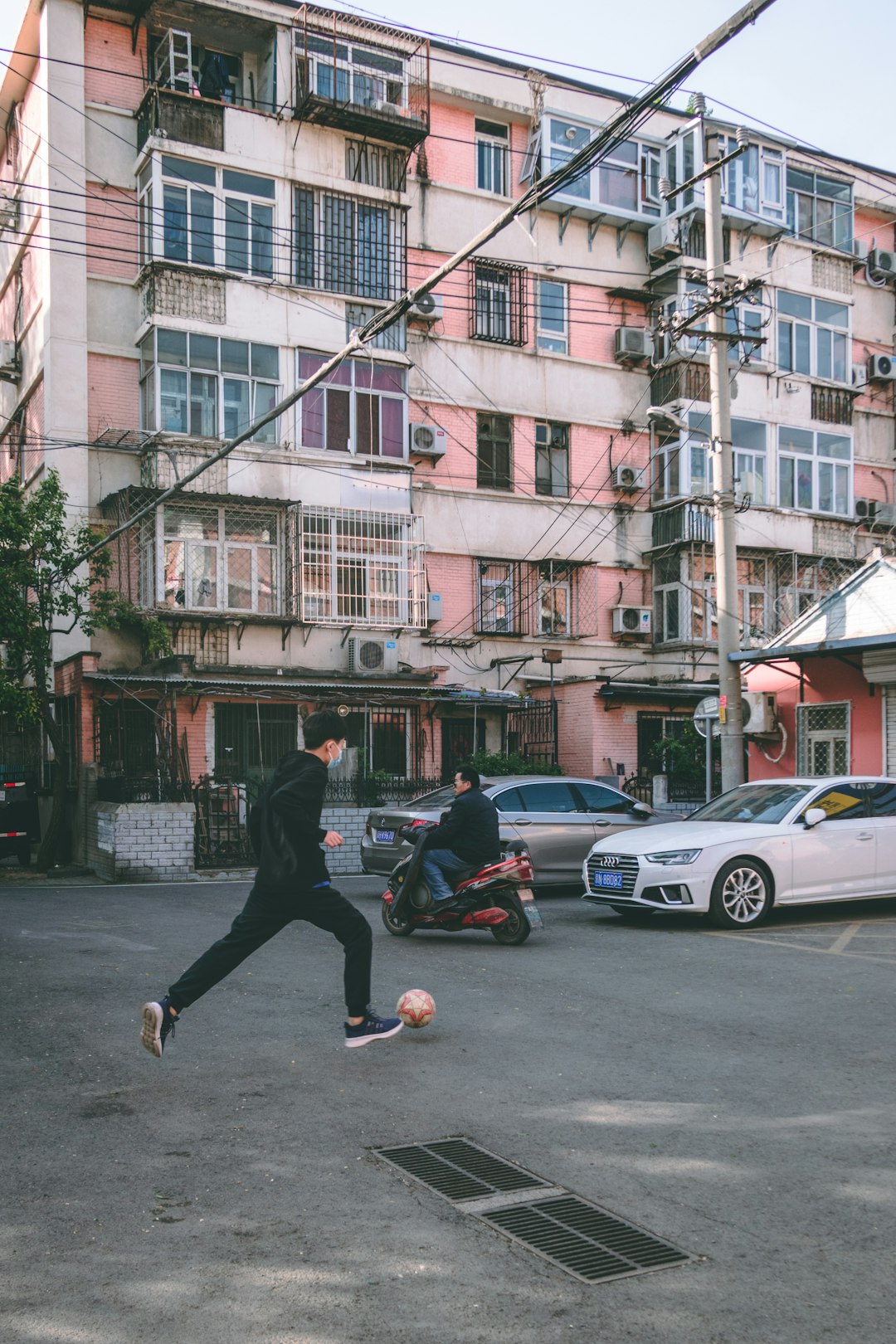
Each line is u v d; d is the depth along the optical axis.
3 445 25.81
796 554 27.33
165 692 20.17
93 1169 4.53
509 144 26.30
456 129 25.56
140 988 8.10
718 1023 7.03
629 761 24.45
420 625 23.00
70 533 18.50
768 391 27.89
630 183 27.34
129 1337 3.24
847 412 29.22
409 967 9.04
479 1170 4.53
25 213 23.66
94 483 21.17
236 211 21.92
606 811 14.48
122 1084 5.70
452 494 24.84
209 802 18.30
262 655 21.67
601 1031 6.80
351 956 6.05
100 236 21.61
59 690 20.72
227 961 5.75
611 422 26.95
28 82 23.19
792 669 18.81
